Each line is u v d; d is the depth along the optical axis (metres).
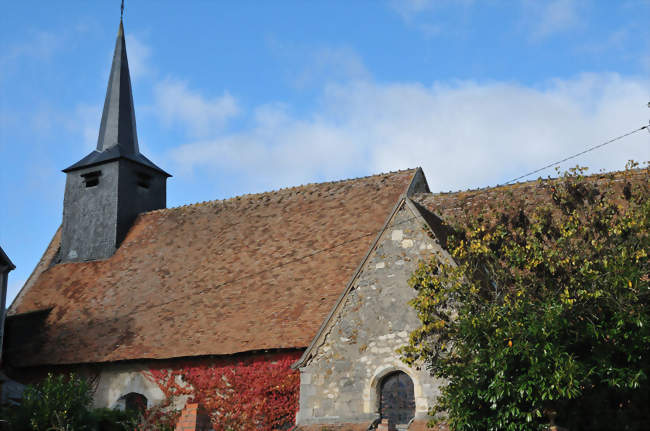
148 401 20.25
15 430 18.22
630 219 13.40
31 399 18.73
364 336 15.53
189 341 20.17
